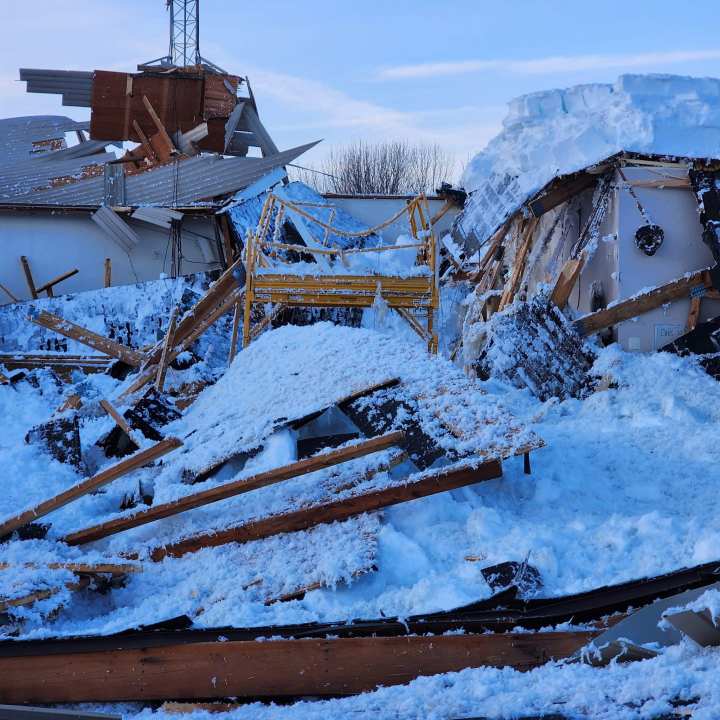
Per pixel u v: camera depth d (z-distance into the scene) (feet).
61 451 31.89
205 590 23.68
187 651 20.53
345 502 25.30
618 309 46.03
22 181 73.87
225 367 53.21
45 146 80.38
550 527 25.07
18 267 70.59
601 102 53.88
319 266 44.24
